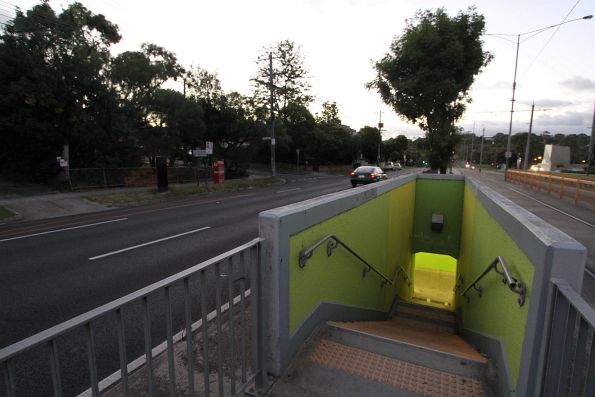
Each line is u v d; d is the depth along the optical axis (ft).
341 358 9.55
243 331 7.74
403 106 41.22
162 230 29.25
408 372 9.10
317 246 10.05
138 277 17.80
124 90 75.46
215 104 89.71
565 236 6.19
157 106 79.56
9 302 14.75
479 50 39.14
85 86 53.26
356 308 16.35
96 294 15.62
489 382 8.77
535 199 48.67
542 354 5.82
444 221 32.22
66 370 9.86
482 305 13.99
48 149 53.88
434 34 37.45
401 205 26.68
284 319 8.62
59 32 51.29
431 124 42.24
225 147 94.73
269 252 8.04
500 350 9.03
